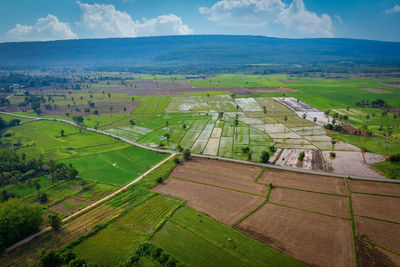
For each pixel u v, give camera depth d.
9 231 77.75
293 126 196.00
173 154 149.25
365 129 182.50
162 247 74.00
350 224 82.19
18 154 152.50
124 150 158.25
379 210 88.88
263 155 130.88
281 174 118.94
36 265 68.62
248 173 121.25
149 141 173.12
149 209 93.62
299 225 82.31
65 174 122.06
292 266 66.31
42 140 180.38
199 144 164.00
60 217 90.44
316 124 199.50
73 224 86.75
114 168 133.25
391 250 70.88
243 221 85.00
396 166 122.56
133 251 73.06
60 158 147.25
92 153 154.25
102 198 103.50
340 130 180.00
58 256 70.31
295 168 124.06
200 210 91.88
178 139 174.88
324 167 125.38
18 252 74.81
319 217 86.19
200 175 120.81
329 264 66.69
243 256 70.00
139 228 83.25
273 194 101.81
